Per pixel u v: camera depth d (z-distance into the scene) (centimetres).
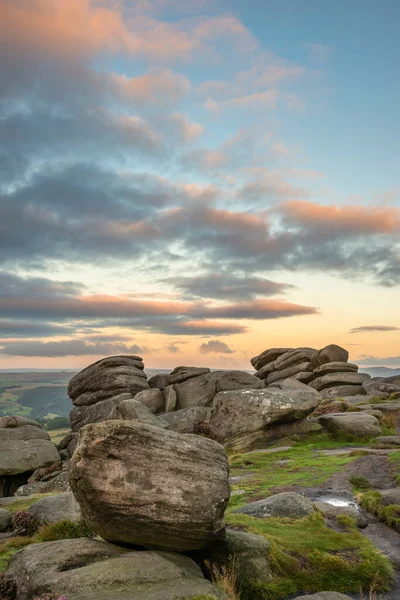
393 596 1282
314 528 1645
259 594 1273
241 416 3762
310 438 3634
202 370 5403
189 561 1241
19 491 3803
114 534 1245
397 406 4253
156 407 5141
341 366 5847
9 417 5162
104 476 1227
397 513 1784
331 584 1332
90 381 5694
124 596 1006
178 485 1251
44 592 1055
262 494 2177
